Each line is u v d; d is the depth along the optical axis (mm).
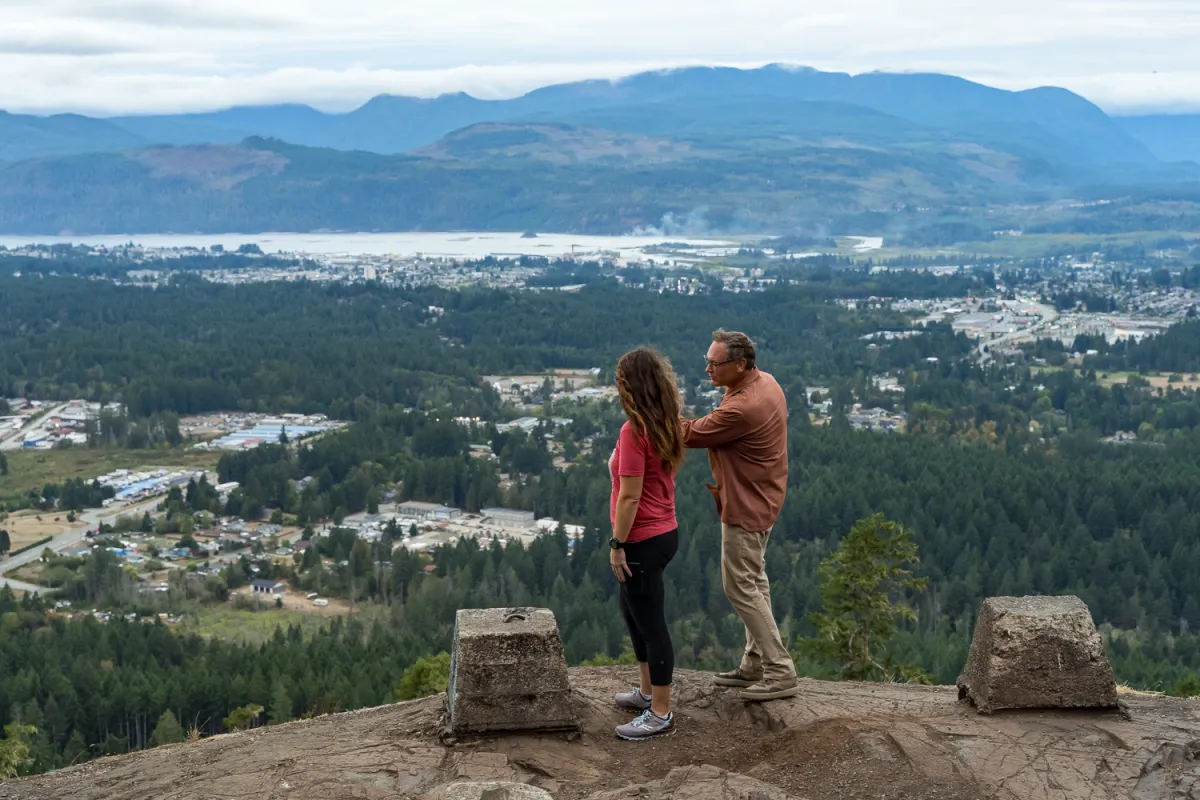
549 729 6969
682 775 6055
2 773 19500
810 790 6203
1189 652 49781
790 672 7664
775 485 7625
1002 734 6609
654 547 7195
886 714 7117
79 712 38938
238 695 38656
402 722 7391
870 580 21703
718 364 7445
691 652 48906
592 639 47344
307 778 6434
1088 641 6926
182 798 6332
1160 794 5906
